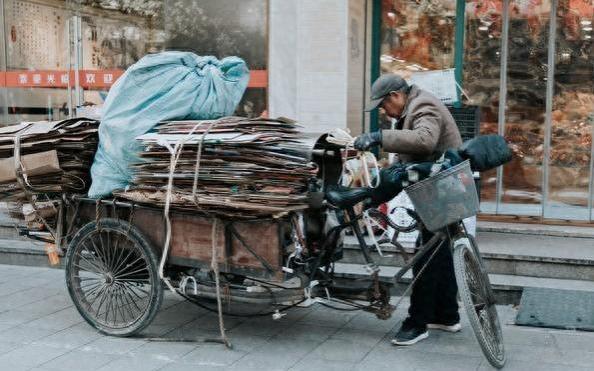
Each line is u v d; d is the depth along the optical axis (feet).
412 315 15.48
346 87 23.20
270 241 14.43
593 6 23.71
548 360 14.46
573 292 17.92
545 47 24.35
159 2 25.94
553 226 23.16
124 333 15.87
